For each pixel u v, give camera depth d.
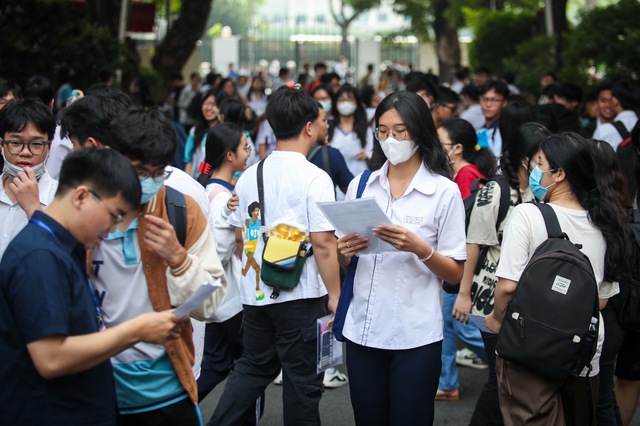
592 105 9.88
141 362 3.22
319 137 6.32
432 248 3.81
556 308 3.51
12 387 2.74
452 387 5.90
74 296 2.77
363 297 3.96
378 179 4.05
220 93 7.87
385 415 4.06
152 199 3.16
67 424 2.79
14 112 4.03
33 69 11.58
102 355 2.73
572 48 13.32
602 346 4.09
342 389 6.27
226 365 5.03
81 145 3.53
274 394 6.13
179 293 3.10
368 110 9.27
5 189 4.12
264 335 4.45
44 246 2.70
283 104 4.33
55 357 2.66
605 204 3.85
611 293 3.98
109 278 3.13
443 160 3.94
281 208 4.29
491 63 22.22
